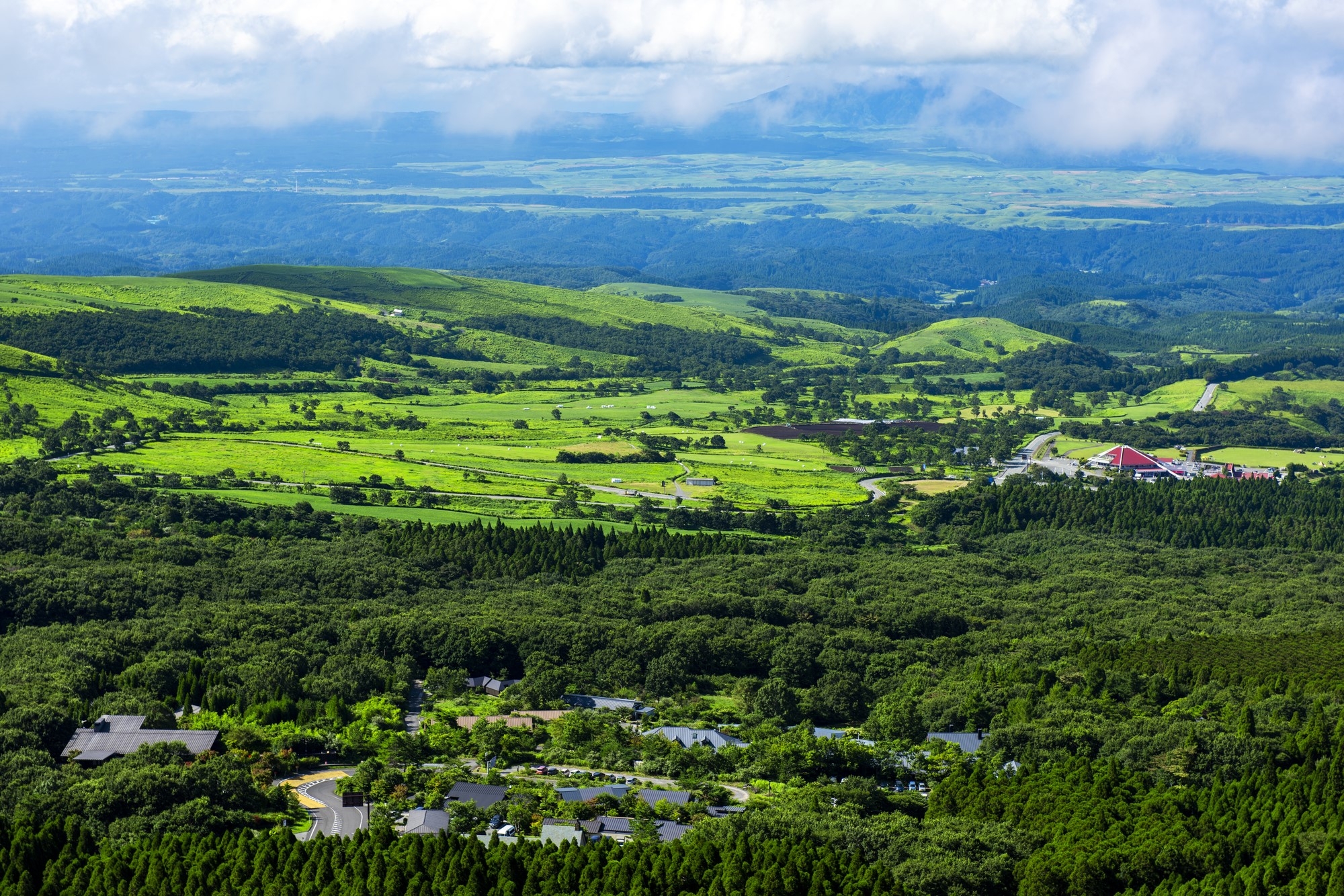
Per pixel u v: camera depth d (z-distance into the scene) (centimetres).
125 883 17850
